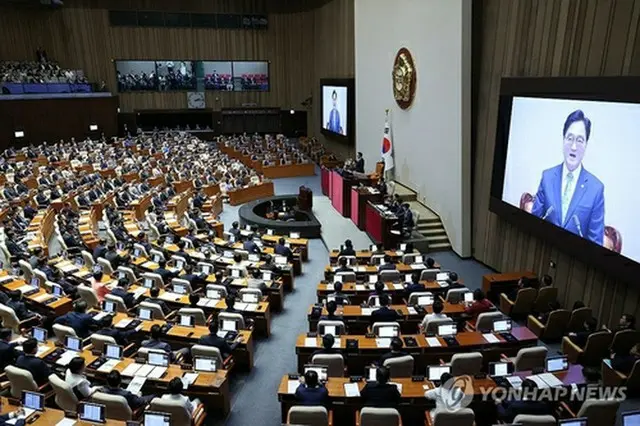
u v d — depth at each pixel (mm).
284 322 12711
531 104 12914
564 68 12031
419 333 10570
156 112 41844
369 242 18656
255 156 33812
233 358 10156
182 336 9922
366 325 10688
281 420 8617
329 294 12227
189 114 44312
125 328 10219
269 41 42656
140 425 6828
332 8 35094
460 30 15711
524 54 13570
